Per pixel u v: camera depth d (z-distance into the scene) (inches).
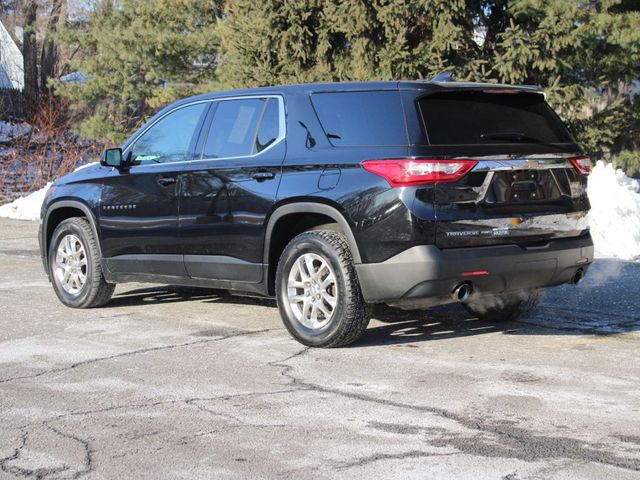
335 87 259.4
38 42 1402.6
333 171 249.1
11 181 965.8
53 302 342.3
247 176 270.2
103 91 1002.7
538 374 227.3
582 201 267.7
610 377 224.2
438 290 238.2
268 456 168.7
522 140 253.8
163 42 899.4
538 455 167.9
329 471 160.6
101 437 181.2
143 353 255.3
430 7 572.4
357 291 248.2
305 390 213.9
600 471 159.5
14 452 172.9
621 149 673.6
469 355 248.8
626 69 643.5
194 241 286.2
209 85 810.2
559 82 613.6
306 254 256.2
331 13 595.2
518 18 605.9
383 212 238.4
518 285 252.8
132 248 307.3
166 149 301.3
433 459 166.1
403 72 585.9
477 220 241.6
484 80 583.2
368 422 188.7
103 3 999.6
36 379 227.1
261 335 278.1
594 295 338.0
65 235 331.0
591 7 592.7
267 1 609.0
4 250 513.3
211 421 190.7
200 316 311.1
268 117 272.8
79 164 1022.4
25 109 1348.4
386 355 249.1
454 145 240.1
